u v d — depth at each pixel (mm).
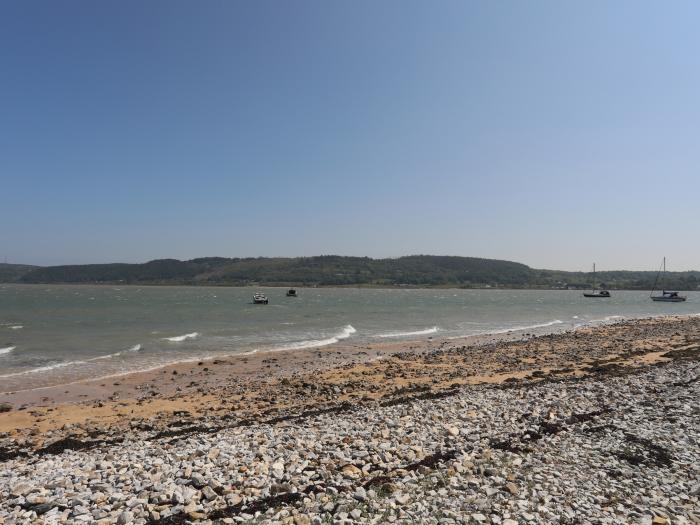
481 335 50250
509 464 10734
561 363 30547
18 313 76375
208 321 63625
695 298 172750
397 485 9531
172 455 12062
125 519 8156
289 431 14125
